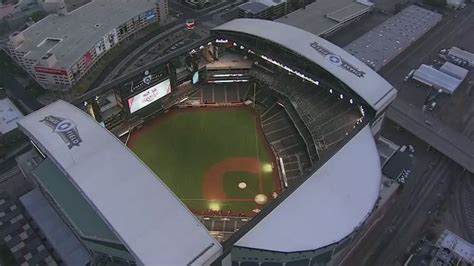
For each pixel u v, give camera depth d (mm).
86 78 164125
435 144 130125
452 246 101688
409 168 120250
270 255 77062
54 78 154625
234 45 131250
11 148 133500
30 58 157750
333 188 86125
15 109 146750
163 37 189000
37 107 150125
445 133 134625
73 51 162000
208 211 94250
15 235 100000
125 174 78625
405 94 153875
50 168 94938
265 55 124125
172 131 115438
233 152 109562
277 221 78812
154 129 115875
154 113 117812
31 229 101125
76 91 157250
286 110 119062
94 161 80875
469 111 147625
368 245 105062
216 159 107562
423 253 101125
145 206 73812
